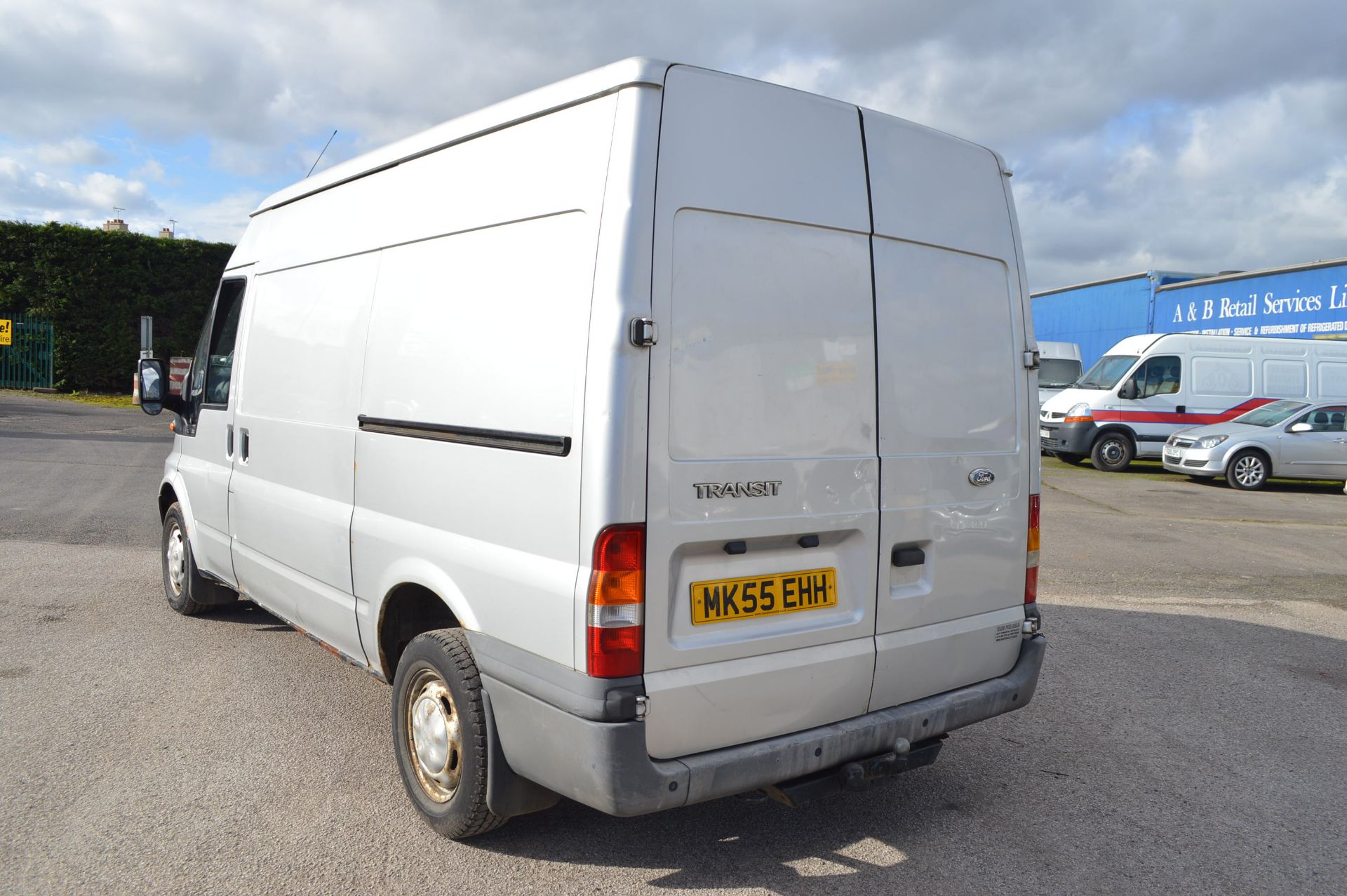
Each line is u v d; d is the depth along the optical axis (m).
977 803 3.88
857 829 3.63
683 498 2.79
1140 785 4.10
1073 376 22.14
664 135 2.76
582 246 2.81
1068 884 3.27
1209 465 15.38
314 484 4.23
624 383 2.67
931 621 3.46
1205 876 3.35
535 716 2.92
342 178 4.23
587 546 2.72
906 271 3.37
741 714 2.96
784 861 3.37
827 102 3.17
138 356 23.36
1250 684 5.48
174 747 4.12
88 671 5.03
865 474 3.22
